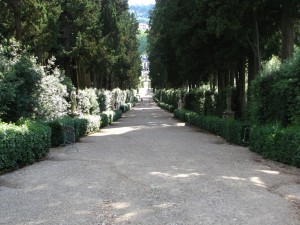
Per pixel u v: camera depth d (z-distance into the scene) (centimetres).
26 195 660
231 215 543
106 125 2508
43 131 1120
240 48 1991
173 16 2203
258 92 1287
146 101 9744
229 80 2789
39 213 555
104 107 3036
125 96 5388
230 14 1639
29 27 1981
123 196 650
